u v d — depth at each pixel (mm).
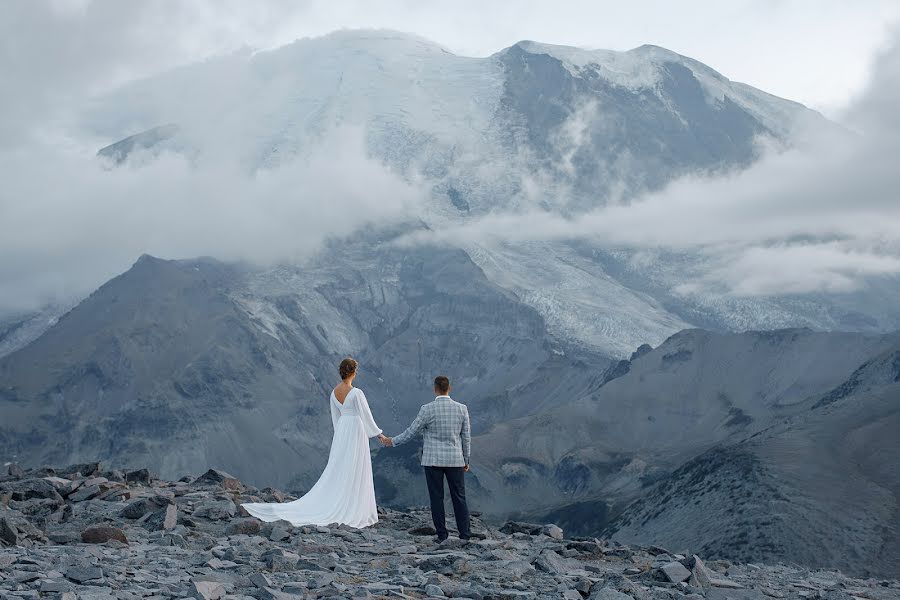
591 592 12094
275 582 11219
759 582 15117
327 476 18469
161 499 17438
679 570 13203
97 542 14227
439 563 13398
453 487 17250
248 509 17750
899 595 14984
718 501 194875
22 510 17594
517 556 15172
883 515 170250
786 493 182875
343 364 18781
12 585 9719
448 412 17281
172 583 10523
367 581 11953
